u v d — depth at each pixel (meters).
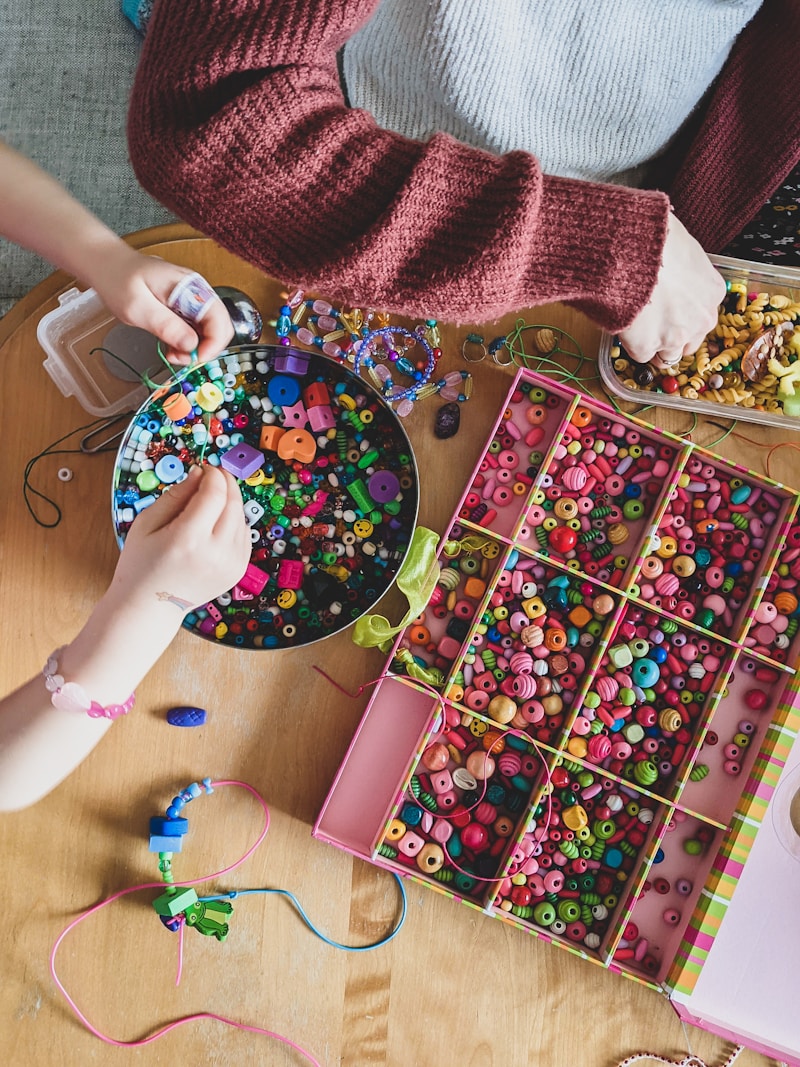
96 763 0.84
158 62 0.59
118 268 0.72
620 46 0.77
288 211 0.61
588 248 0.64
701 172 0.88
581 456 0.92
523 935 0.86
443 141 0.62
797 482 0.92
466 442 0.90
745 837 0.87
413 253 0.62
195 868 0.84
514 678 0.90
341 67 0.88
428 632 0.90
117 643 0.65
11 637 0.84
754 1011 0.85
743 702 0.93
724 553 0.94
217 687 0.85
